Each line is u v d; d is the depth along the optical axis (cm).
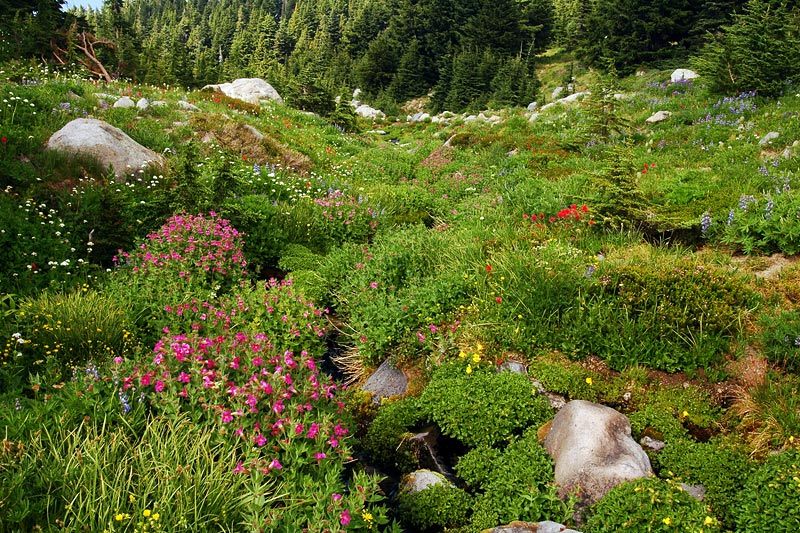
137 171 1084
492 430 534
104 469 378
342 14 8775
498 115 3141
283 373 522
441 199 1391
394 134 3238
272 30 9544
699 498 443
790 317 589
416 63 5466
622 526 396
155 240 842
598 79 1714
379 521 424
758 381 541
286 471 425
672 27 3541
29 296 676
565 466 464
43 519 348
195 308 714
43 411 434
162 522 350
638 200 887
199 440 419
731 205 866
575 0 5850
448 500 475
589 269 702
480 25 5262
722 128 1464
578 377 593
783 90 1628
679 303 633
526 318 671
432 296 733
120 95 1650
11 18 2230
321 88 2966
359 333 731
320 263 953
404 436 561
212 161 1285
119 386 485
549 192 1107
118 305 682
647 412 534
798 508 384
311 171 1541
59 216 865
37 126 1125
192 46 10750
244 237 974
